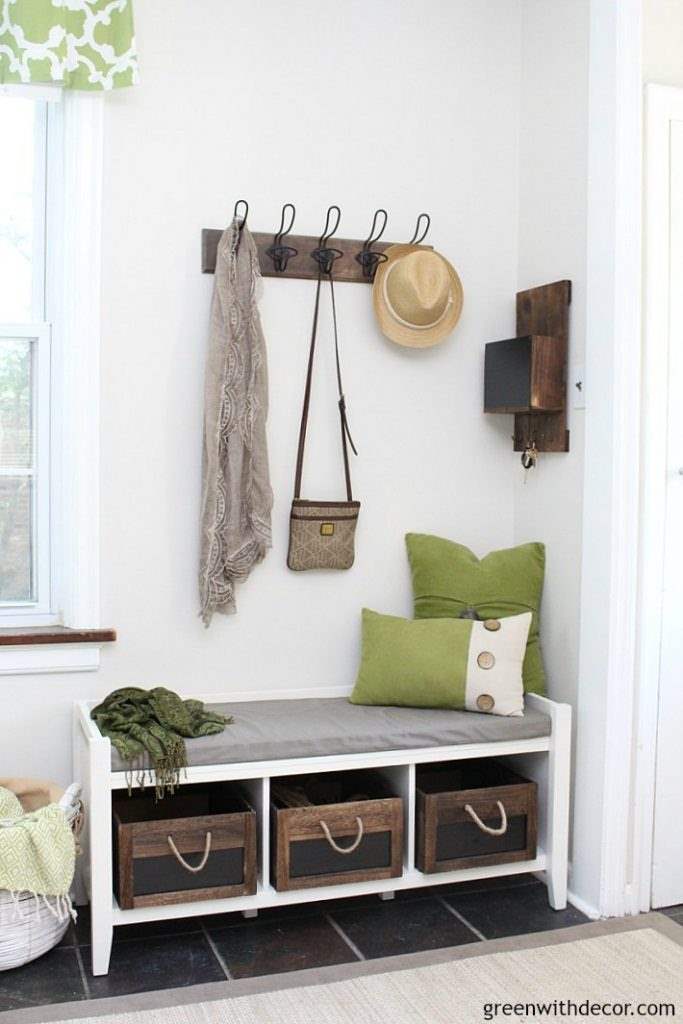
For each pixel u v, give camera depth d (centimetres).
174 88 309
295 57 322
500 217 345
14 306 304
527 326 335
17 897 256
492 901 308
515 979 258
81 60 291
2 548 305
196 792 313
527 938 281
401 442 338
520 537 343
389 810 282
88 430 300
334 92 326
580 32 311
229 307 304
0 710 297
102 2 291
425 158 338
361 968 263
